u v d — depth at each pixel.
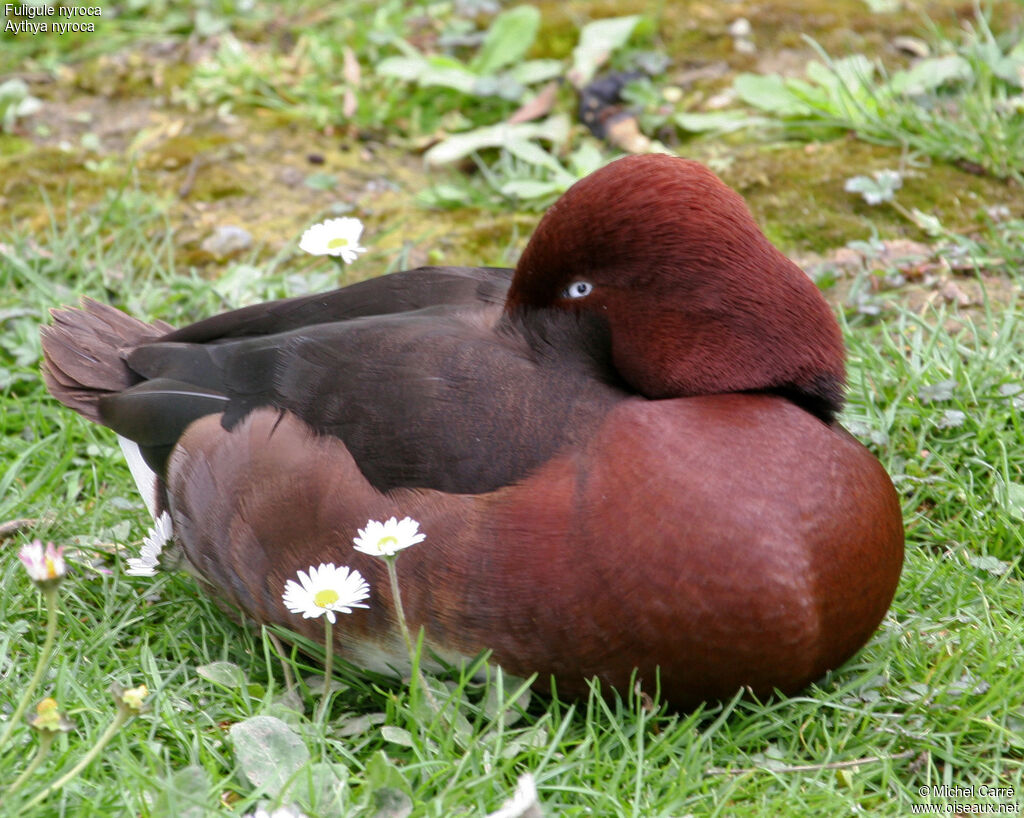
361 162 9.54
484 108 9.88
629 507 4.62
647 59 10.01
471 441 4.87
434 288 5.84
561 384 5.01
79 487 6.71
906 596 5.79
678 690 4.82
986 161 8.76
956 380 6.95
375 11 10.75
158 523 5.49
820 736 5.04
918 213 8.45
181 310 7.91
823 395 5.06
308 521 5.08
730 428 4.75
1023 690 5.14
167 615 5.80
